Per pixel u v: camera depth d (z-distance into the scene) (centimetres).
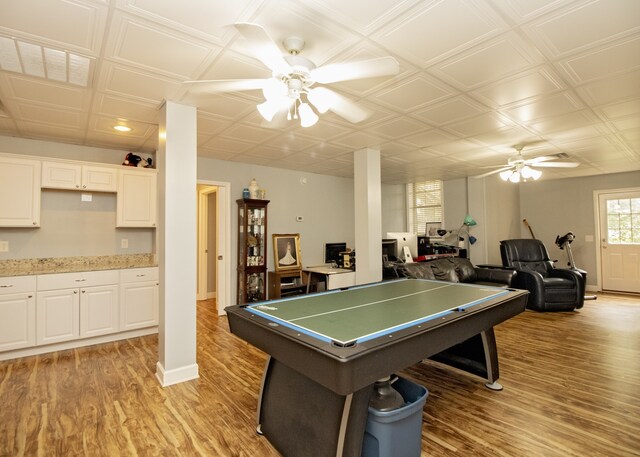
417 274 457
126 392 259
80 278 357
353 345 145
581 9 166
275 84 189
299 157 489
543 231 727
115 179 399
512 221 738
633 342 369
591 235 666
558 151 455
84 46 194
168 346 273
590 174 652
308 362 147
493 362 267
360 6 162
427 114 310
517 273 529
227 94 261
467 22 175
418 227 764
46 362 318
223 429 212
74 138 376
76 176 376
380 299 257
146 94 261
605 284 652
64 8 161
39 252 378
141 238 443
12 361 320
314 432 172
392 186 768
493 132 368
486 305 224
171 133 274
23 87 246
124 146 411
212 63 215
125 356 334
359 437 157
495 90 260
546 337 388
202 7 161
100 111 294
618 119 328
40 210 366
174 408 236
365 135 378
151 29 179
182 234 280
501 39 192
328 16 169
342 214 658
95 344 370
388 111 302
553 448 191
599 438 199
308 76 181
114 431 208
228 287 506
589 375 286
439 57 210
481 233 651
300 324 184
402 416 167
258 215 525
